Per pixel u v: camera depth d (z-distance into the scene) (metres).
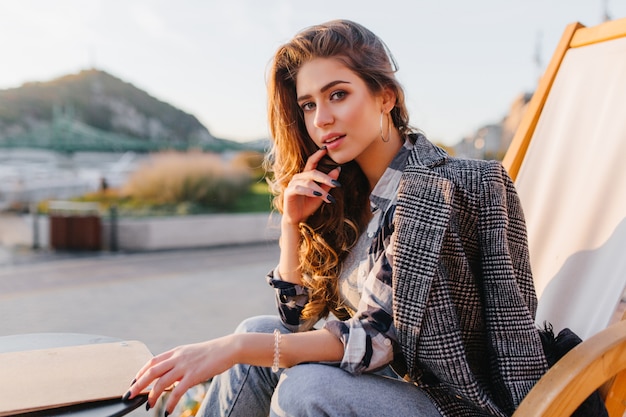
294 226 1.54
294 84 1.46
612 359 1.14
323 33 1.32
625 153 1.56
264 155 1.65
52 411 1.08
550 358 1.29
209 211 13.54
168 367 1.14
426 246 1.19
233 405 1.41
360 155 1.43
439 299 1.19
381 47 1.36
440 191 1.22
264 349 1.19
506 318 1.20
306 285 1.52
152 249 10.78
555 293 1.56
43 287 6.64
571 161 1.71
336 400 1.12
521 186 1.82
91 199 13.88
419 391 1.23
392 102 1.37
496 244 1.22
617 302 1.38
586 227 1.57
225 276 7.49
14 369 1.24
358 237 1.50
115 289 6.50
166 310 5.36
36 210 11.96
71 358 1.31
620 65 1.68
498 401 1.23
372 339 1.19
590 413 1.16
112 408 1.10
